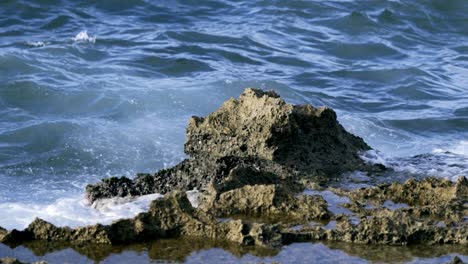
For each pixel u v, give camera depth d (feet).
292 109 171.42
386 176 177.27
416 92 281.13
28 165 207.62
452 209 152.66
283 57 310.86
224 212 153.48
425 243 142.20
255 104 174.09
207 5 367.45
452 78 298.56
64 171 205.77
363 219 147.23
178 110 249.55
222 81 274.98
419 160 190.29
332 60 313.73
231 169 170.91
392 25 355.36
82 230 143.95
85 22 340.39
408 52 329.11
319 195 157.28
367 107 266.16
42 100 252.21
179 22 347.36
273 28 343.87
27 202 177.06
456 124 252.21
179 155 218.79
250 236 141.49
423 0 374.63
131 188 173.47
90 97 253.85
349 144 186.80
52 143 220.64
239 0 374.63
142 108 247.91
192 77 282.36
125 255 138.41
